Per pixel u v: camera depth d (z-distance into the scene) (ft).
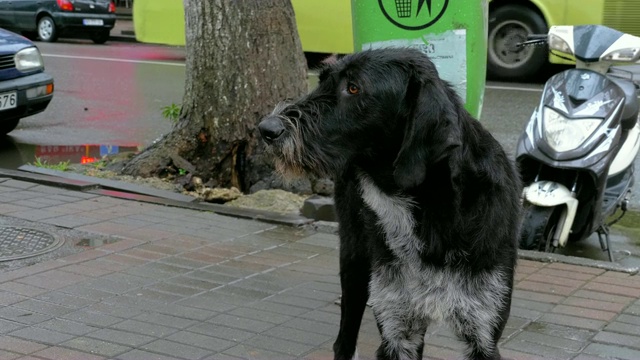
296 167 9.41
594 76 18.19
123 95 41.32
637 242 20.67
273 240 19.01
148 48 63.26
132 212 20.77
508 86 41.37
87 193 22.48
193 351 12.92
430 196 9.46
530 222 17.58
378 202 9.84
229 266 17.08
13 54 29.99
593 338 13.82
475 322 10.04
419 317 10.32
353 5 15.97
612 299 15.60
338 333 13.29
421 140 8.94
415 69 9.25
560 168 17.61
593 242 20.62
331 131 9.37
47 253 17.28
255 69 23.31
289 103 9.76
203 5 23.26
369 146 9.46
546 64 42.22
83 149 30.53
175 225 19.83
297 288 15.97
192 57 23.94
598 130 17.56
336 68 9.64
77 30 65.77
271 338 13.58
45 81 31.07
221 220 20.45
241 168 23.91
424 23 15.39
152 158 24.41
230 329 13.87
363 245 11.27
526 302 15.42
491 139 10.25
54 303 14.60
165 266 16.87
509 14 41.78
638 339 13.78
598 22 39.83
